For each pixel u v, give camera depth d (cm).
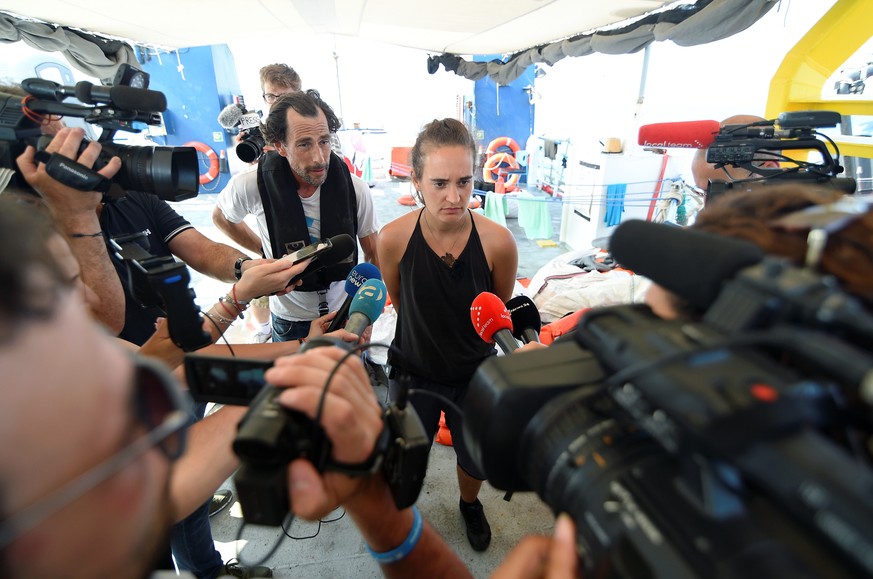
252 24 445
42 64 570
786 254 43
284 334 230
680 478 38
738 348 37
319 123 182
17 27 350
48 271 28
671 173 455
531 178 745
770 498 35
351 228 205
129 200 153
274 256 207
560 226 577
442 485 218
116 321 111
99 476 29
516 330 136
